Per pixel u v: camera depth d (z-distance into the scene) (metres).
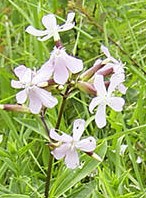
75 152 0.20
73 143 0.20
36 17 0.39
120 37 0.40
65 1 0.41
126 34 0.44
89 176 0.29
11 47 0.41
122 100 0.20
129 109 0.36
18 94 0.20
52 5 0.42
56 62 0.20
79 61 0.20
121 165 0.31
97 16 0.43
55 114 0.33
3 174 0.30
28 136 0.32
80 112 0.36
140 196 0.28
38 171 0.32
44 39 0.22
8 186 0.29
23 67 0.20
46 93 0.20
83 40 0.41
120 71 0.22
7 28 0.42
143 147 0.34
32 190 0.27
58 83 0.20
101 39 0.39
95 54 0.40
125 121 0.36
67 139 0.20
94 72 0.22
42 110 0.22
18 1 0.45
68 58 0.20
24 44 0.40
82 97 0.35
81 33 0.41
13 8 0.45
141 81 0.37
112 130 0.35
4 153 0.27
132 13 0.46
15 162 0.27
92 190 0.24
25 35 0.42
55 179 0.27
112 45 0.41
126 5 0.44
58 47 0.21
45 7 0.43
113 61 0.22
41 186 0.27
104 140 0.27
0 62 0.40
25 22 0.43
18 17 0.45
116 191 0.27
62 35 0.40
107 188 0.26
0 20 0.45
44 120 0.22
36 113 0.20
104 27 0.39
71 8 0.40
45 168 0.30
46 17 0.22
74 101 0.35
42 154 0.32
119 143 0.30
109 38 0.39
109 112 0.37
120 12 0.43
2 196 0.24
